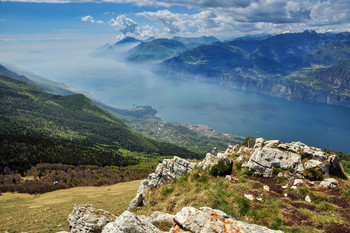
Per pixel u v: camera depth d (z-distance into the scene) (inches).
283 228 602.5
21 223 1612.9
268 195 820.6
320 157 987.3
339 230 567.8
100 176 5428.2
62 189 3897.6
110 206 2025.1
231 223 363.9
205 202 798.5
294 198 794.8
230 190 879.7
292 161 994.1
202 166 1242.6
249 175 1035.9
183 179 1172.5
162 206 953.5
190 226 362.0
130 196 2486.5
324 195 777.6
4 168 4778.5
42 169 5098.4
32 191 3592.5
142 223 381.1
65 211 1955.0
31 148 6879.9
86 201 2391.7
